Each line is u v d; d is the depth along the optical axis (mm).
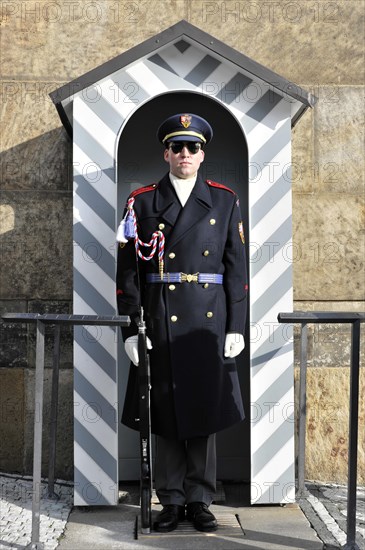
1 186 4531
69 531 3506
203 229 3566
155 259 3568
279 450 3865
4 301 4508
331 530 3535
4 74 4566
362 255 4562
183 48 3846
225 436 4297
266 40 4598
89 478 3830
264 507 3877
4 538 3391
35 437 3266
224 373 3557
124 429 4273
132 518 3705
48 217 4527
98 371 3850
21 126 4555
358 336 3213
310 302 4551
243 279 3627
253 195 3869
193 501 3586
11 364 4488
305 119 4582
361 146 4594
